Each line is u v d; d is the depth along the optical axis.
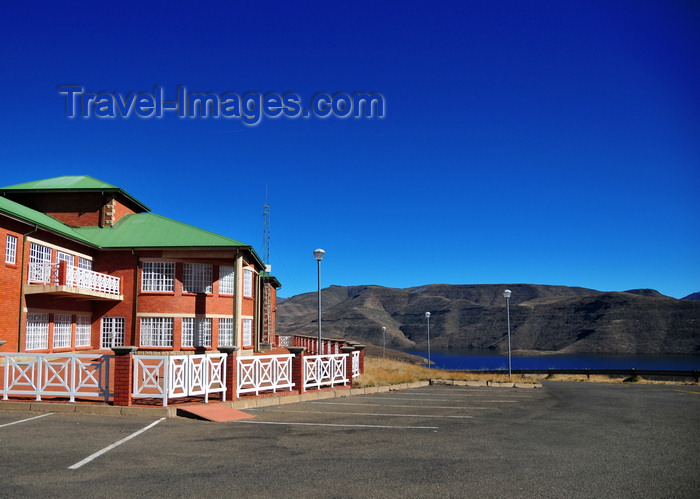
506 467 7.45
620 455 8.34
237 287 25.72
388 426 10.73
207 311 26.73
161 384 12.37
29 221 20.77
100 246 25.78
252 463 7.46
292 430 10.09
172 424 10.41
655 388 23.16
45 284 21.58
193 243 26.03
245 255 28.42
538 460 7.89
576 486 6.60
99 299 24.97
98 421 10.55
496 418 12.12
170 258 26.22
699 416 13.03
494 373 37.03
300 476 6.85
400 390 19.61
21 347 20.61
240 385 13.50
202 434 9.48
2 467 7.03
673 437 10.03
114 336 25.92
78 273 22.50
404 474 7.00
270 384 14.66
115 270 26.23
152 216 29.66
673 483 6.81
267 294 38.72
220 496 6.01
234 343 25.41
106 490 6.14
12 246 20.61
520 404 15.18
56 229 22.34
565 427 11.00
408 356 119.56
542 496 6.20
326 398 15.99
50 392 12.09
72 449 8.09
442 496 6.13
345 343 24.78
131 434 9.31
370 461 7.68
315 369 16.50
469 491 6.32
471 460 7.82
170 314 25.92
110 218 28.05
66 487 6.21
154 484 6.40
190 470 7.05
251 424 10.69
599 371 32.81
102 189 27.77
